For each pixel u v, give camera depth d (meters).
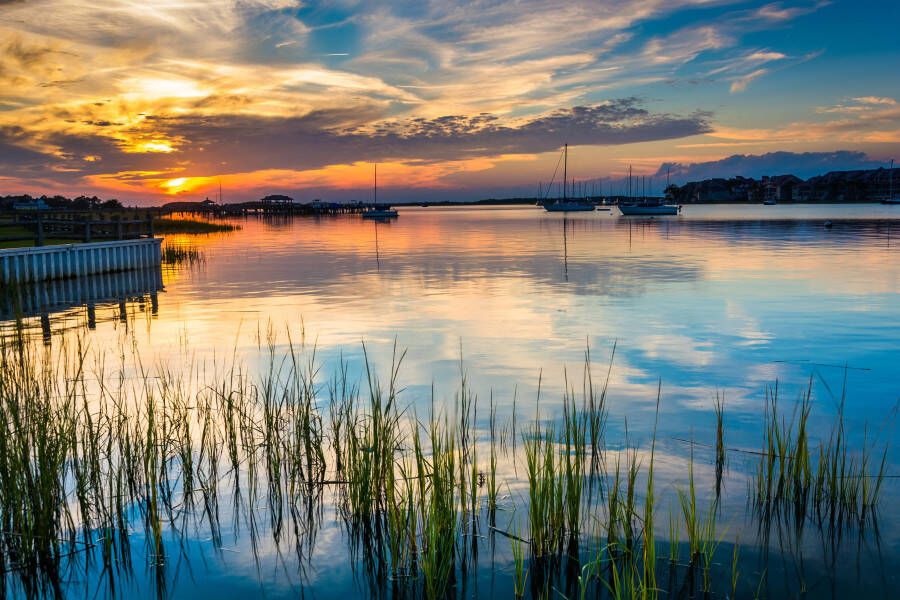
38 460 5.99
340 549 5.70
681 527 5.89
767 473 6.67
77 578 5.28
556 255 38.75
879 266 29.59
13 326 17.00
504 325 16.70
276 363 12.65
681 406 9.73
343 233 72.75
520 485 6.75
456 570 5.29
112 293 24.05
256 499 6.61
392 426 7.29
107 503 6.48
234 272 31.25
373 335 15.58
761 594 4.86
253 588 5.11
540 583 5.09
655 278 26.50
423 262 35.47
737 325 16.38
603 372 11.90
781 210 144.38
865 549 5.50
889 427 8.72
